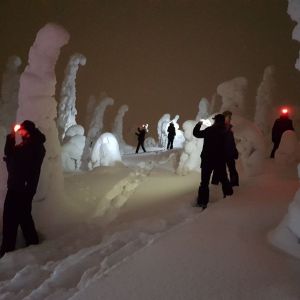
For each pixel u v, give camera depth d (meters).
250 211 4.86
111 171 10.33
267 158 11.38
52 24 6.20
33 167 5.31
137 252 3.51
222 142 6.16
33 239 5.54
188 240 3.81
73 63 14.95
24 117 6.17
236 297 2.69
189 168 9.65
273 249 3.56
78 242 5.33
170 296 2.73
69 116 14.89
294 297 2.66
